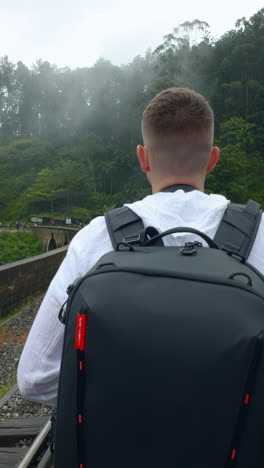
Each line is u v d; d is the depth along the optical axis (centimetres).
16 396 371
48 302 106
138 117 10300
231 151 6688
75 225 7362
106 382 82
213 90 11275
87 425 85
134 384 80
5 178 11850
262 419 79
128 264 89
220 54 12106
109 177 10369
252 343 76
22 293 820
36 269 895
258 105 10488
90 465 86
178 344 78
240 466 80
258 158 9350
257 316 78
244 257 98
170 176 111
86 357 84
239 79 11438
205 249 95
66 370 89
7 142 14400
